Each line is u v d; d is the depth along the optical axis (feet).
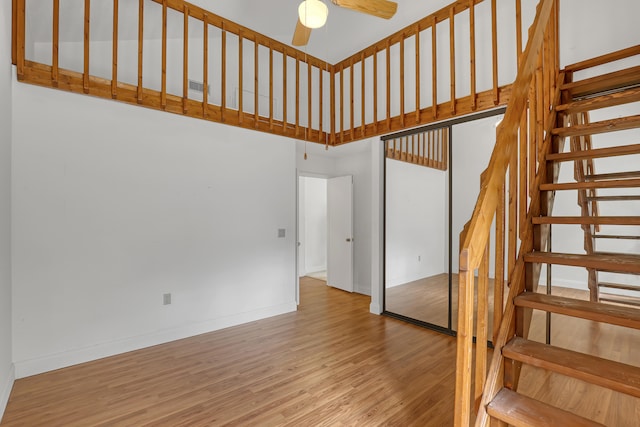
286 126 13.44
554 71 7.67
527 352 4.57
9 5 7.93
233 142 12.28
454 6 10.53
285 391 7.63
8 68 7.85
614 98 6.22
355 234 17.57
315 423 6.45
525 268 5.71
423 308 12.83
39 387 7.79
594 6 9.39
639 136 10.02
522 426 4.04
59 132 8.86
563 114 7.23
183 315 11.02
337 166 18.69
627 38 8.89
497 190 4.61
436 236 12.36
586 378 3.96
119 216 9.80
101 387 7.81
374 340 10.73
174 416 6.70
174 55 13.37
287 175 13.91
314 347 10.17
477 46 11.19
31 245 8.43
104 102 9.58
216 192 11.82
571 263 5.09
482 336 4.52
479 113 10.39
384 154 13.82
